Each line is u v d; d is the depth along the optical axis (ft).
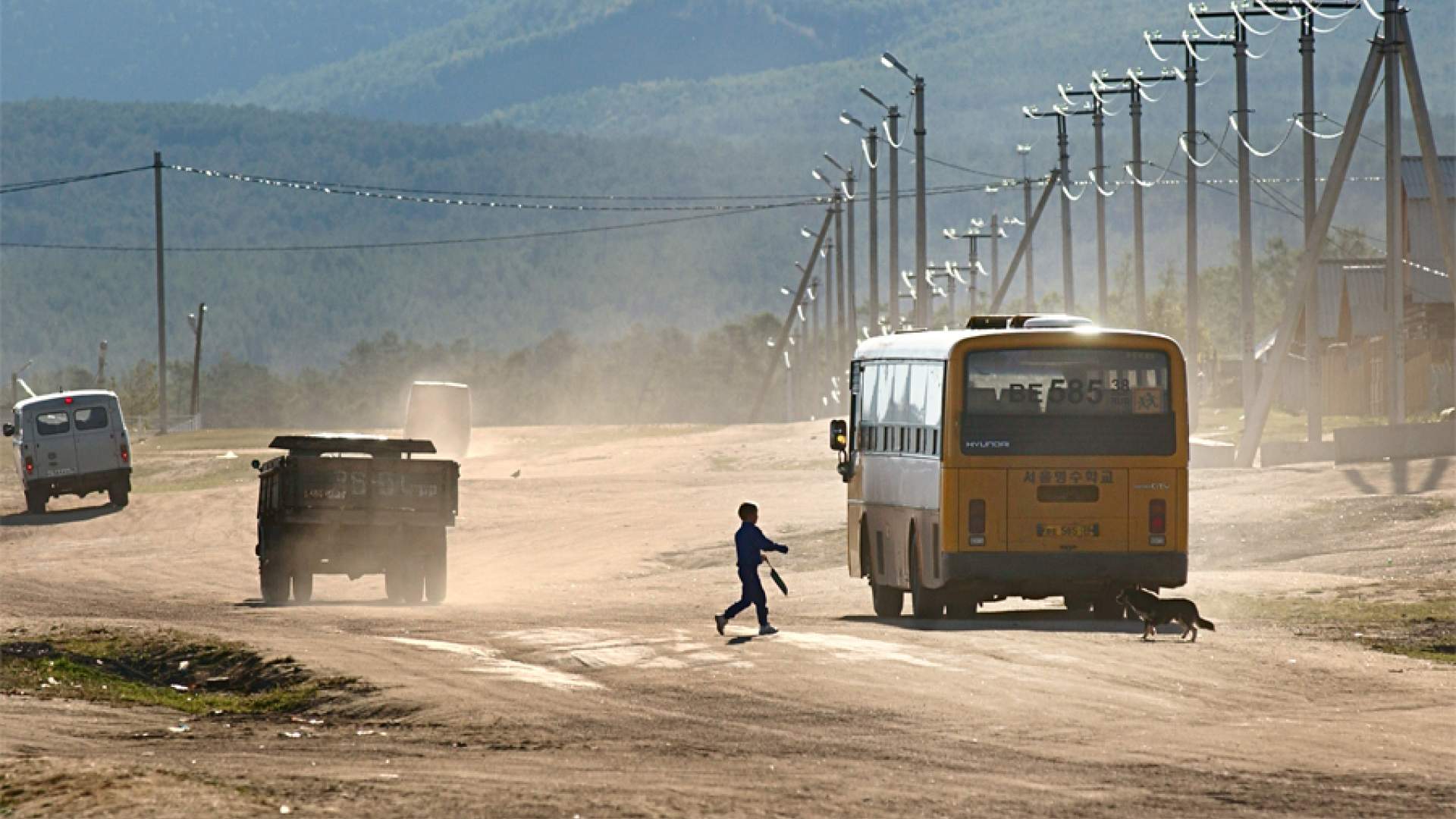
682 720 162.40
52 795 115.24
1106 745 146.82
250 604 321.52
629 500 584.81
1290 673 190.29
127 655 222.07
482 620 265.95
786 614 286.25
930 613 262.26
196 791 117.39
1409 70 524.93
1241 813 117.60
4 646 223.30
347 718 170.71
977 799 122.11
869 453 292.61
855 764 137.39
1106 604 261.85
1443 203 516.32
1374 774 133.08
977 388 248.11
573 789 123.54
